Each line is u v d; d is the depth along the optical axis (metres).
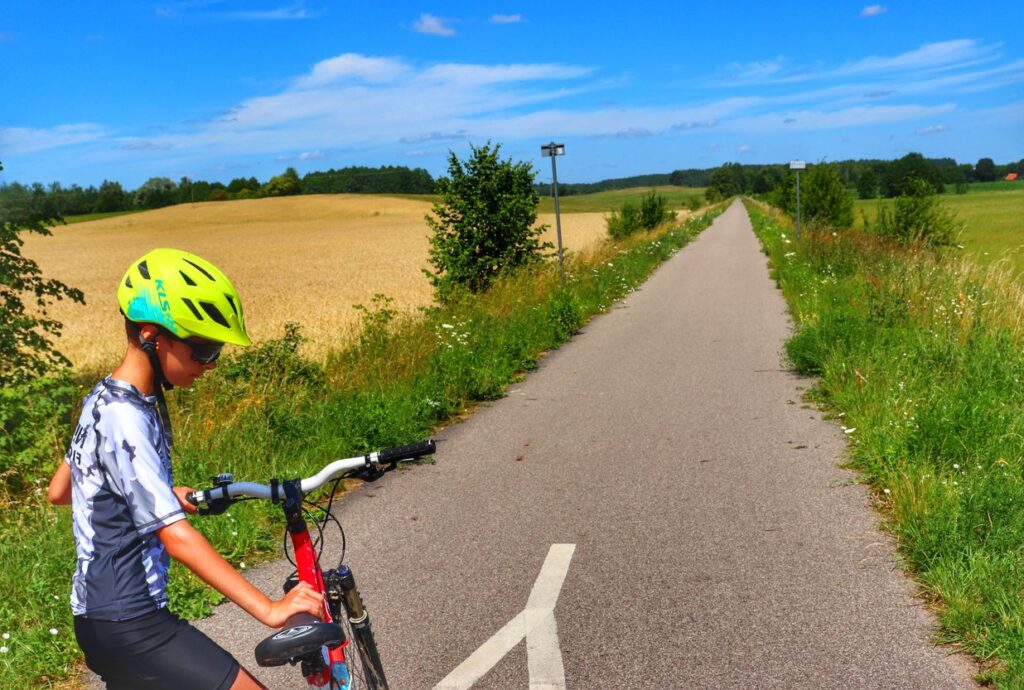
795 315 15.16
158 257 2.09
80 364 15.73
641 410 8.83
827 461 6.67
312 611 2.10
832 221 38.44
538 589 4.55
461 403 9.43
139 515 2.00
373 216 113.44
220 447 6.83
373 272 39.25
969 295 10.48
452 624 4.19
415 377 9.65
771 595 4.33
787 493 5.94
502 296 15.15
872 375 8.43
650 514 5.66
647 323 15.66
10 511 5.86
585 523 5.55
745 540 5.10
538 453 7.37
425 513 5.90
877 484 5.99
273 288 31.97
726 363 11.27
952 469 5.61
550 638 4.00
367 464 2.34
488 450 7.56
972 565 4.23
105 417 2.03
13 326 8.95
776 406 8.68
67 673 3.87
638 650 3.85
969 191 137.38
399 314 13.77
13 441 6.45
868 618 4.02
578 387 10.22
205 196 169.62
